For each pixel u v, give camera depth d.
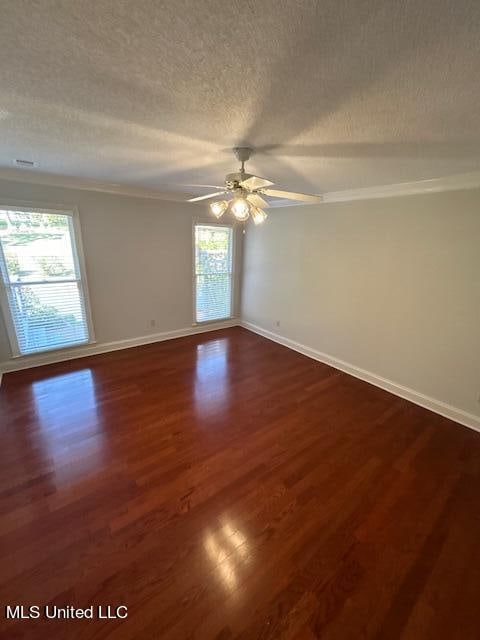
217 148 1.96
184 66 1.06
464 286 2.57
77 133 1.75
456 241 2.56
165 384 3.26
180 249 4.38
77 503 1.79
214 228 4.69
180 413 2.74
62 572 1.43
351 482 2.02
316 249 3.82
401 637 1.24
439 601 1.37
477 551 1.59
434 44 0.88
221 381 3.37
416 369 3.00
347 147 1.84
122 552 1.53
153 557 1.51
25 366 3.46
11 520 1.67
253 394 3.12
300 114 1.41
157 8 0.80
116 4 0.78
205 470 2.08
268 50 0.95
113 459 2.15
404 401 3.07
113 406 2.81
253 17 0.82
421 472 2.13
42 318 3.43
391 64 0.99
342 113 1.38
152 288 4.26
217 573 1.45
